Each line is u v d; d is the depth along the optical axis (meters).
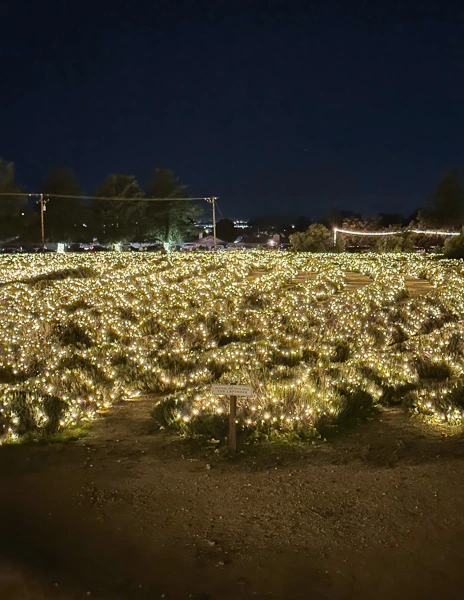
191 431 8.39
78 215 73.12
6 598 4.52
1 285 27.89
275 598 4.52
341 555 5.10
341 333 16.27
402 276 30.59
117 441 8.20
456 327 16.30
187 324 17.36
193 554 5.13
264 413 8.54
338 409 9.02
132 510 6.00
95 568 4.93
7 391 9.98
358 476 6.82
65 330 16.70
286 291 24.77
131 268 34.88
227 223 117.06
